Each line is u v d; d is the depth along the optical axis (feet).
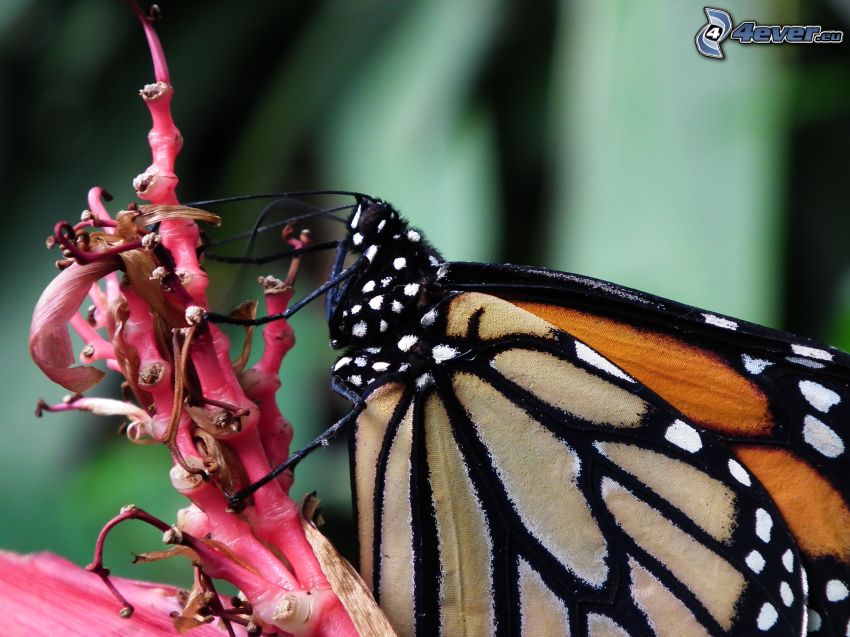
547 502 0.92
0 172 1.23
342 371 0.93
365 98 1.13
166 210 0.88
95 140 1.24
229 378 0.89
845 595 0.93
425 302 0.92
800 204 1.20
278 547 0.90
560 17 1.11
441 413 0.92
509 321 0.92
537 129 1.16
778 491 0.94
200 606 0.88
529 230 1.17
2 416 1.12
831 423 0.93
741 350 0.93
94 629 0.90
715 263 1.05
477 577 0.92
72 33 1.26
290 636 0.89
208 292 1.14
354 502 0.92
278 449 0.91
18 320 1.15
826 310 1.18
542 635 0.92
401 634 0.92
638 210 1.06
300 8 1.26
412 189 1.11
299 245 0.94
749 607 0.93
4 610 0.90
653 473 0.92
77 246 0.88
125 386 0.90
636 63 1.07
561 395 0.92
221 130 1.27
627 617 0.92
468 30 1.13
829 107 1.10
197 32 1.27
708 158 1.06
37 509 1.05
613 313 0.94
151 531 1.04
